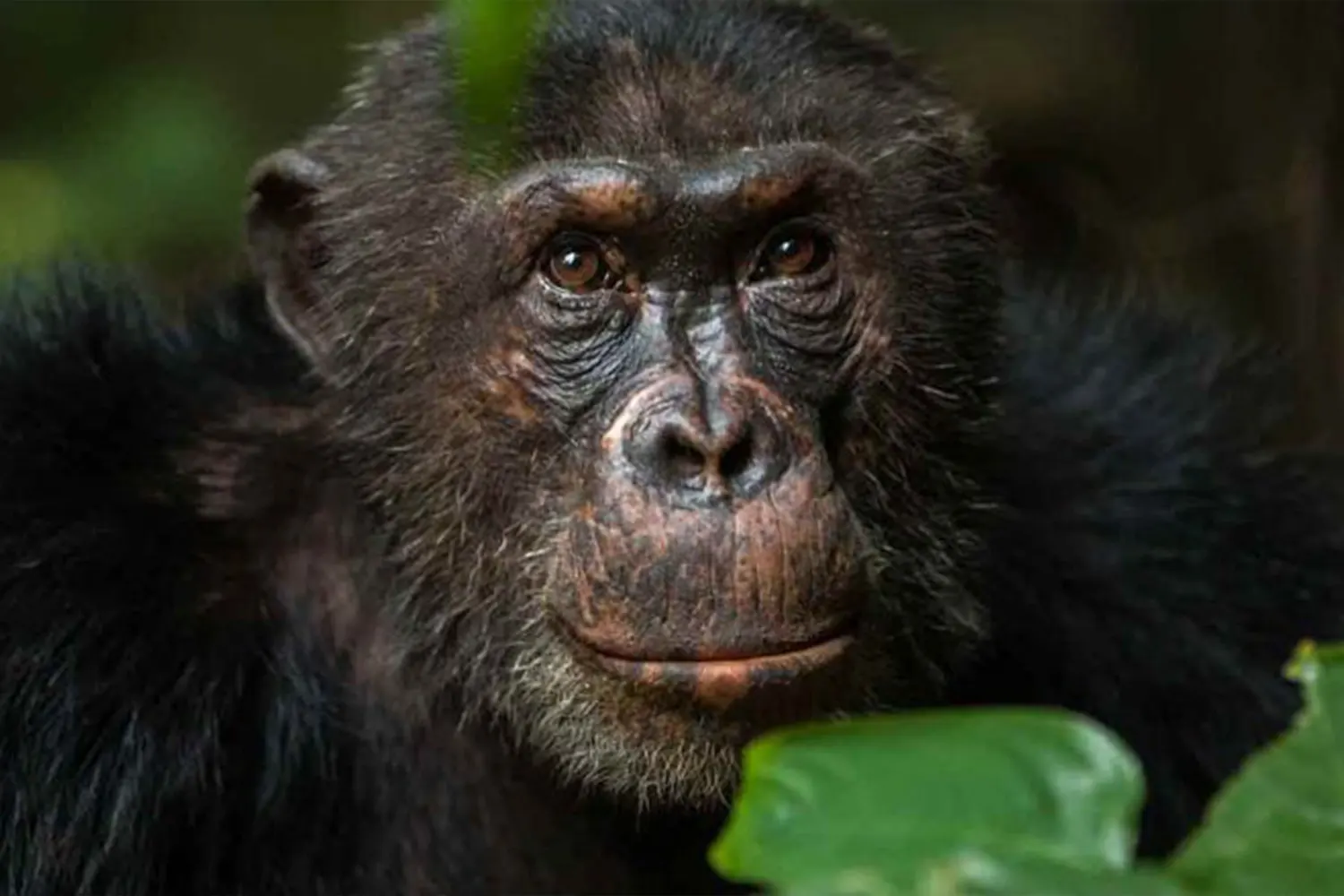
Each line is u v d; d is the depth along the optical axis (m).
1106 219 20.42
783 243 9.74
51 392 10.65
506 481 9.91
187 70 22.00
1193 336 13.56
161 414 10.91
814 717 8.97
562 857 10.80
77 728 9.95
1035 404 12.64
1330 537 12.40
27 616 10.06
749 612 8.76
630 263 9.55
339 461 10.74
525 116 9.69
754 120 9.85
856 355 9.87
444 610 10.38
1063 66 21.36
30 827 9.86
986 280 10.82
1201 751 11.83
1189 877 4.76
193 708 10.16
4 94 21.56
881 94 10.43
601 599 8.99
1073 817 4.57
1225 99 19.50
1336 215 18.06
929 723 4.74
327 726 10.52
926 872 4.43
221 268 15.93
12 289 11.34
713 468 8.90
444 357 10.05
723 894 10.87
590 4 10.23
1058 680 11.87
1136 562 12.05
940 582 10.42
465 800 10.76
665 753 9.15
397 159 10.40
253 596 10.62
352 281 10.54
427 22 11.19
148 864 9.98
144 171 20.95
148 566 10.40
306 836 10.39
